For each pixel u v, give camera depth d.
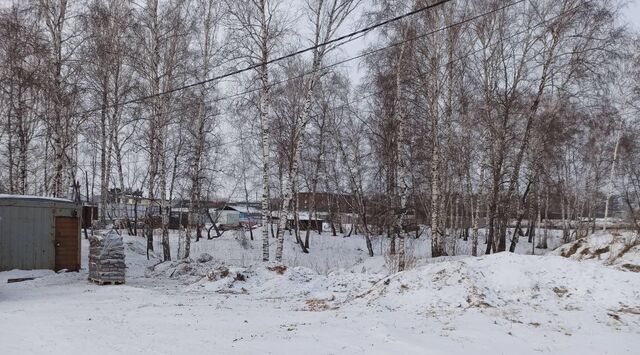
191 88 24.83
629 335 7.79
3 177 30.83
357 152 32.38
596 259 15.20
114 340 7.58
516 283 10.23
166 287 15.48
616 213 39.94
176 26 23.58
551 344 7.29
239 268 15.58
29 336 7.95
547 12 22.19
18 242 17.98
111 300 11.98
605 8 21.94
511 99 23.06
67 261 18.89
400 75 22.22
